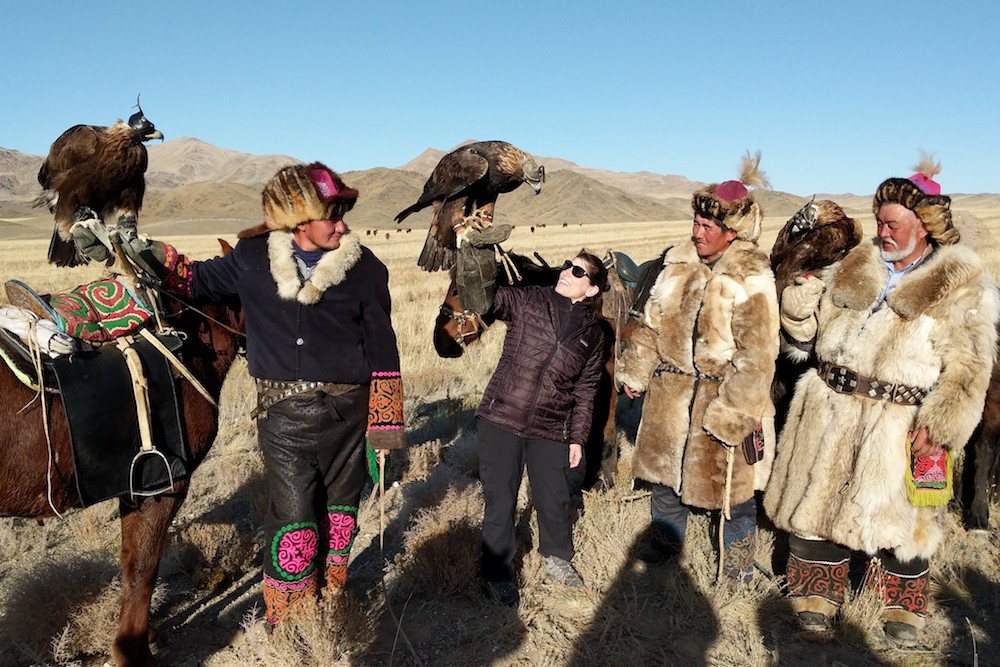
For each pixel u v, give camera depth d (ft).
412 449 19.92
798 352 13.29
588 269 12.73
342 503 11.71
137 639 10.75
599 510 16.07
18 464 9.32
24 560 14.52
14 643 11.65
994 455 15.07
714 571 13.98
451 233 13.34
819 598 12.52
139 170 11.48
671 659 11.74
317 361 10.78
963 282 10.73
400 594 13.55
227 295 11.35
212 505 17.63
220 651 11.75
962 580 13.73
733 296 12.23
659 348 13.38
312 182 10.23
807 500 12.01
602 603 13.12
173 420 10.52
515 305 12.78
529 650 11.92
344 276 10.81
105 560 13.83
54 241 11.59
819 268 13.35
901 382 11.23
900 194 10.94
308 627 11.02
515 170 12.94
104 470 9.80
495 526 12.92
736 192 12.12
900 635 12.07
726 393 12.12
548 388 12.73
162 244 10.91
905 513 11.43
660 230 263.90
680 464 13.21
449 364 31.37
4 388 9.22
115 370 10.02
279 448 10.92
